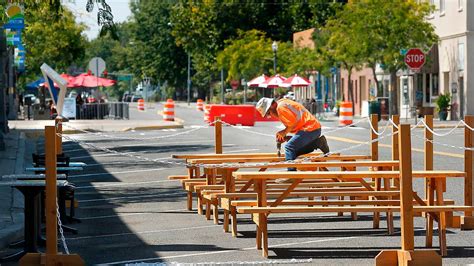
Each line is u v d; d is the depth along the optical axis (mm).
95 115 135625
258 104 37500
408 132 24203
